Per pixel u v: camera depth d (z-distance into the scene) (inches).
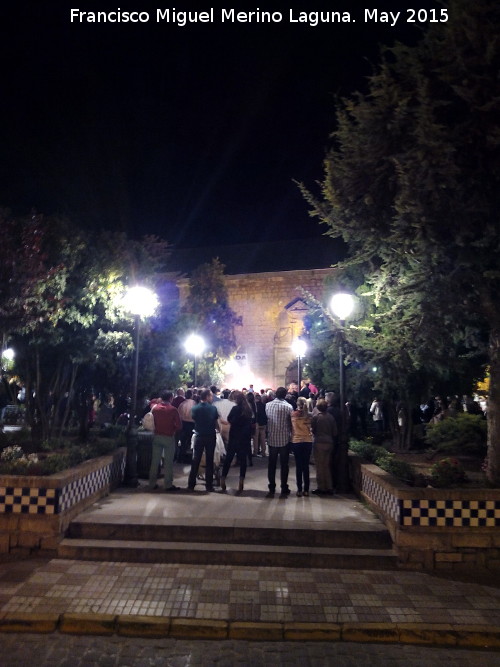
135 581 238.7
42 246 394.0
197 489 392.8
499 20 267.0
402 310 321.7
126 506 324.5
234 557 263.3
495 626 201.5
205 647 192.1
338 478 392.2
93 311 457.4
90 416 641.6
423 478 286.7
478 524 262.4
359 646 194.5
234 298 1594.5
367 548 274.2
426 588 236.8
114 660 181.9
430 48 280.1
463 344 408.2
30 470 287.1
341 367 402.3
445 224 275.6
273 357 1542.8
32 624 200.8
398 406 544.4
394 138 290.8
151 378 573.9
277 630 199.0
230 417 385.4
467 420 422.6
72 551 267.0
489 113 260.5
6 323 350.0
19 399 763.4
